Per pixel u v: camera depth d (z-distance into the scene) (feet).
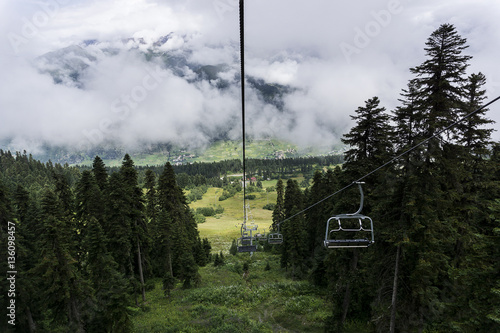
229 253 230.68
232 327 87.66
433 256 50.26
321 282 120.78
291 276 146.10
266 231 333.42
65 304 76.18
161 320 98.58
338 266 74.54
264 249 228.02
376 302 63.77
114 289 79.05
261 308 110.52
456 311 49.16
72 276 72.69
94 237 84.33
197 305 112.68
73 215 125.49
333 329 75.20
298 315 99.19
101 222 119.34
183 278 137.80
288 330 90.48
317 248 139.74
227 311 105.70
